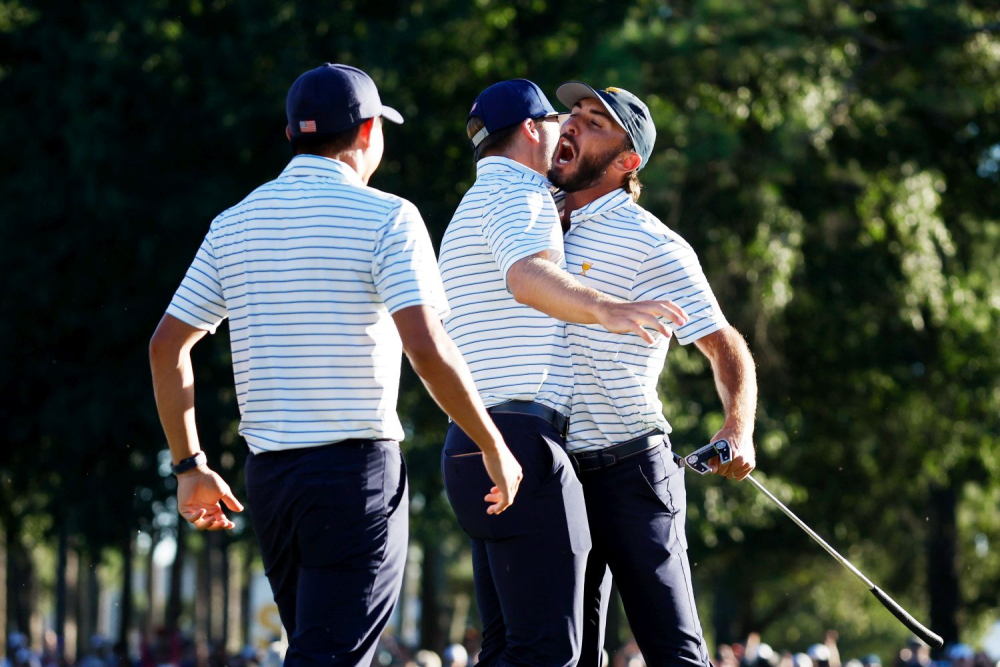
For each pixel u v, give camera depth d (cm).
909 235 7312
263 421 1267
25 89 6731
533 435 1381
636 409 1467
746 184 6750
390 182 6444
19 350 6731
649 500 1484
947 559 9331
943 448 8344
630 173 1523
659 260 1490
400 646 9381
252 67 6412
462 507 1394
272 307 1264
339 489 1248
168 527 7094
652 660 1502
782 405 7969
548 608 1361
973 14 6888
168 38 6419
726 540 10156
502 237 1345
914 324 7569
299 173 1301
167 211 6256
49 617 19088
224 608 10644
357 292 1256
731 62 5984
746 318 7200
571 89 1513
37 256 6562
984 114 7262
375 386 1265
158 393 1337
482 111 1464
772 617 15962
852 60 6912
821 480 9069
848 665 9431
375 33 6344
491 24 6606
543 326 1415
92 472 6956
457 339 1434
